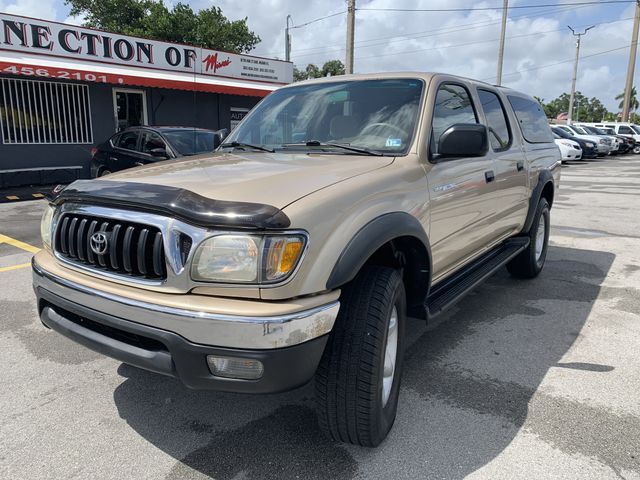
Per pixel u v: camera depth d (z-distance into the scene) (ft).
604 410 9.92
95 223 8.08
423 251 9.59
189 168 9.53
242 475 8.04
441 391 10.62
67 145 45.47
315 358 7.23
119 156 31.81
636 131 107.65
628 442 8.90
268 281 6.86
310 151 10.87
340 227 7.57
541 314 15.16
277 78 60.70
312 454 8.55
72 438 8.95
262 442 8.89
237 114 58.29
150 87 49.98
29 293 16.57
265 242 6.85
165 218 7.30
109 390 10.60
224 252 6.91
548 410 9.91
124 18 98.43
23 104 42.60
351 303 7.98
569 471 8.12
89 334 8.18
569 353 12.50
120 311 7.48
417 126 10.45
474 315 15.07
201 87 49.26
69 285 8.17
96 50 45.21
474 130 9.58
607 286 17.90
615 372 11.50
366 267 8.44
